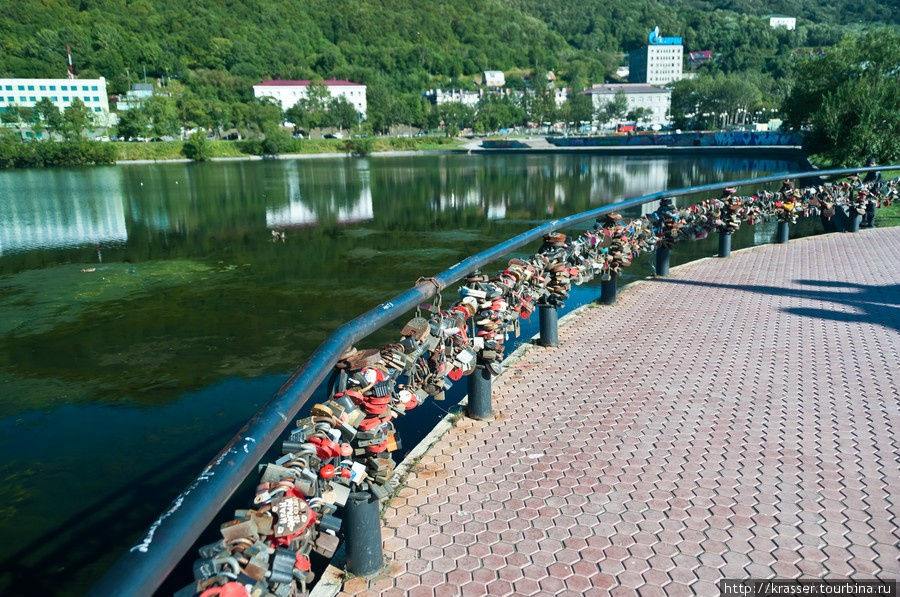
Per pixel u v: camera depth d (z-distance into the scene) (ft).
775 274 28.99
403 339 11.03
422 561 9.96
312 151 384.06
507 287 15.53
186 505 4.84
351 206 118.42
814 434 13.66
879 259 31.12
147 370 35.27
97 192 155.84
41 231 92.32
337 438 7.89
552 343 20.71
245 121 428.15
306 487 6.73
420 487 12.27
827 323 21.54
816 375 17.06
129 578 4.02
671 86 530.68
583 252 23.53
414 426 23.31
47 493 22.68
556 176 186.60
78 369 35.81
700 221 31.71
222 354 37.86
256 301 50.55
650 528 10.54
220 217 105.70
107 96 475.72
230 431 27.63
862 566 9.32
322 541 7.39
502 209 110.32
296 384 7.12
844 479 11.77
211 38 570.46
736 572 9.32
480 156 342.44
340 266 64.39
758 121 443.32
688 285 27.99
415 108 485.56
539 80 577.84
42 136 370.12
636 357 19.29
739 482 11.84
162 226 96.12
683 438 13.79
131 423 28.55
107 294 54.13
